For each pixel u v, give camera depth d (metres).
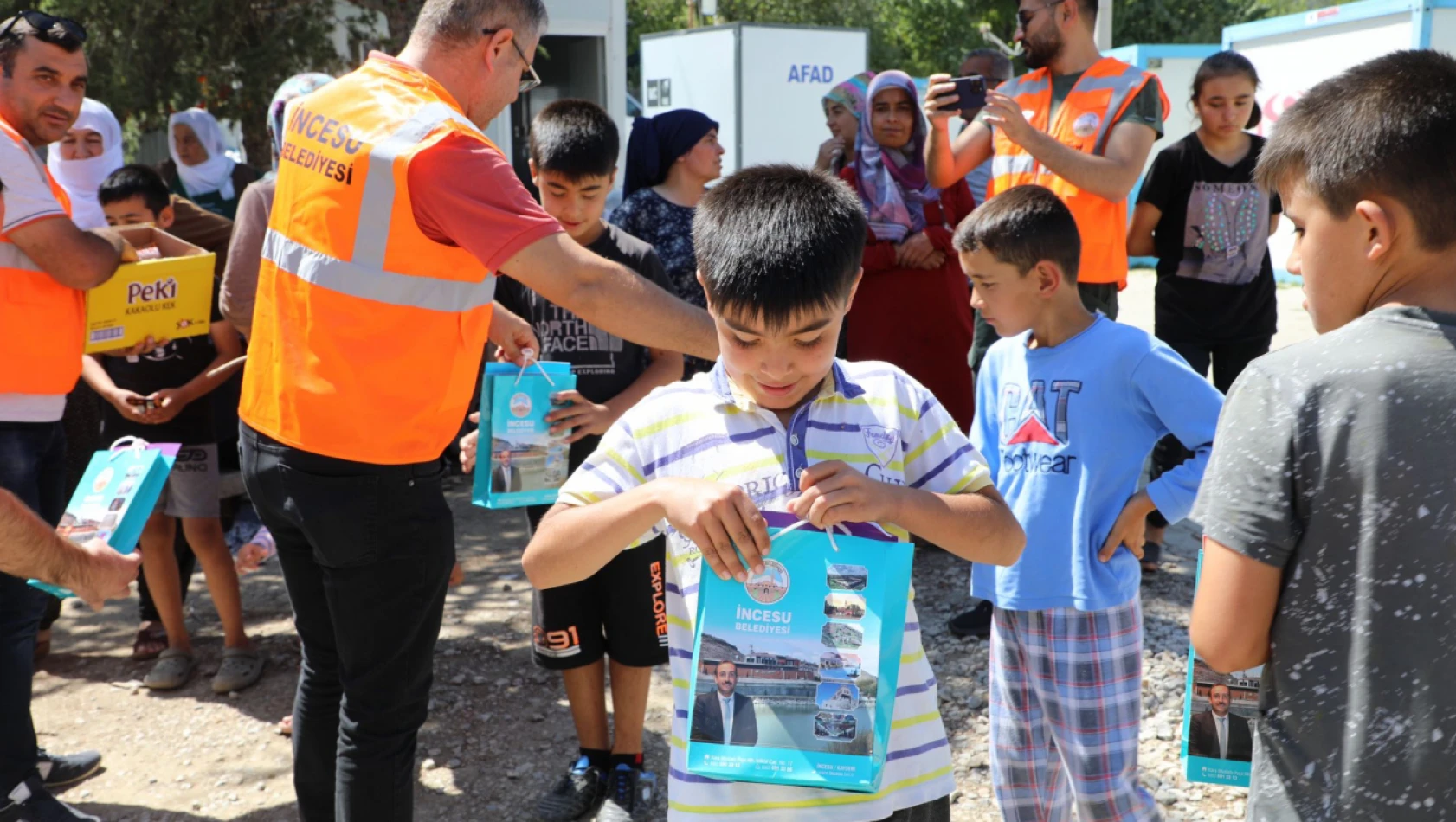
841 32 12.25
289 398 2.51
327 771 2.85
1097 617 2.48
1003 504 1.75
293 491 2.54
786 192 1.63
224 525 4.39
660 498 1.58
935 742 1.70
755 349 1.63
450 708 3.89
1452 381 1.34
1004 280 2.60
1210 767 2.85
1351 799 1.39
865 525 1.62
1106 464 2.50
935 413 1.80
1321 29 12.01
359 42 11.09
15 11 9.41
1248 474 1.44
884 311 5.17
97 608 2.50
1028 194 2.61
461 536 5.74
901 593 1.56
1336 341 1.42
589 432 3.03
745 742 1.55
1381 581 1.36
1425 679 1.35
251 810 3.34
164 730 3.80
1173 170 4.86
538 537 1.73
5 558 2.26
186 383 3.96
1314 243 1.46
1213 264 4.86
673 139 4.25
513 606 4.80
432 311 2.45
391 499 2.54
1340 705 1.39
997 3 29.00
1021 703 2.61
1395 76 1.40
